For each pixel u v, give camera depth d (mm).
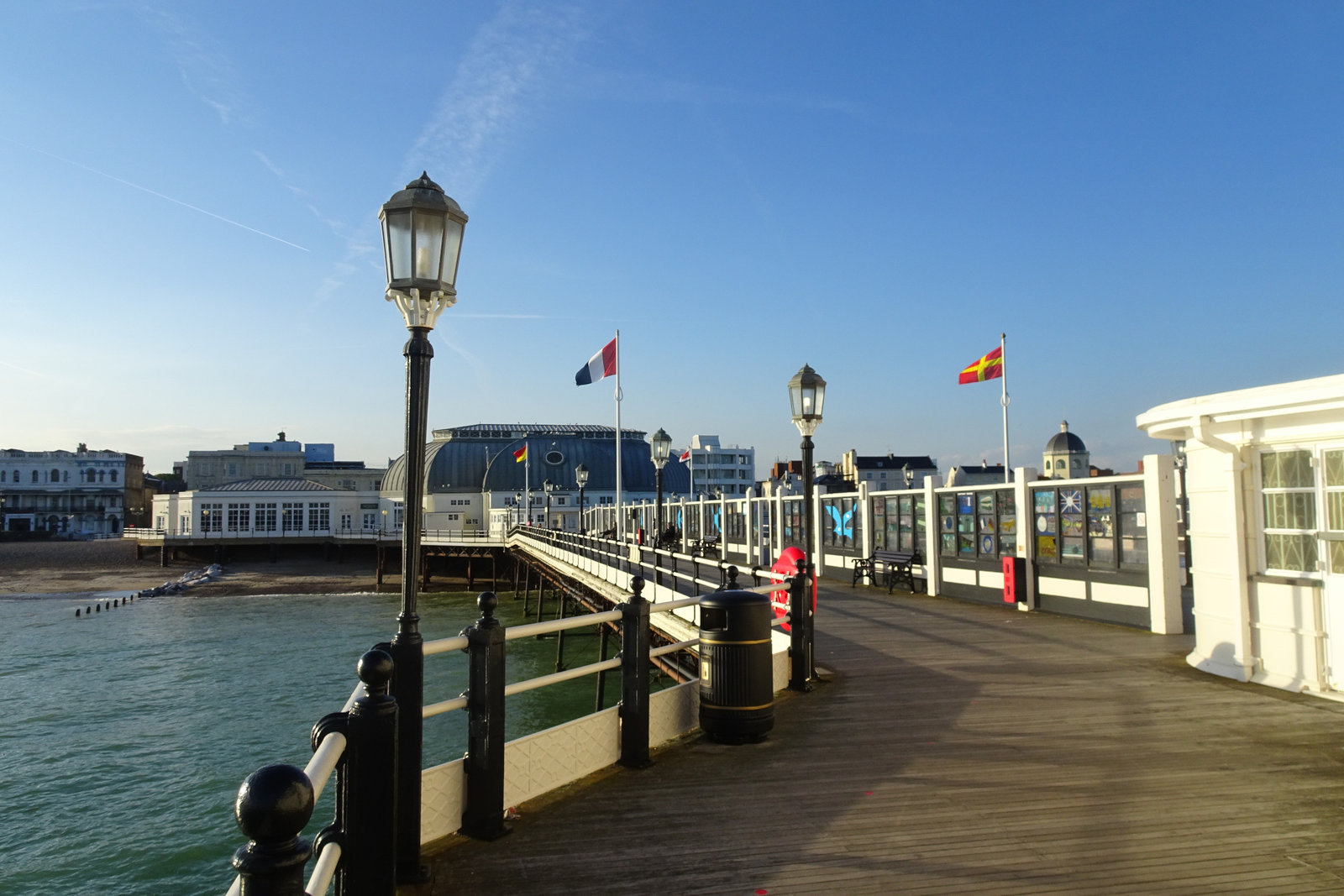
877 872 4793
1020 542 16891
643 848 5152
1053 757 6926
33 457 128750
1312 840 5176
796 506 27953
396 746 4145
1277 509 9234
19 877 13852
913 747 7262
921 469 106188
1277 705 8484
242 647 37031
